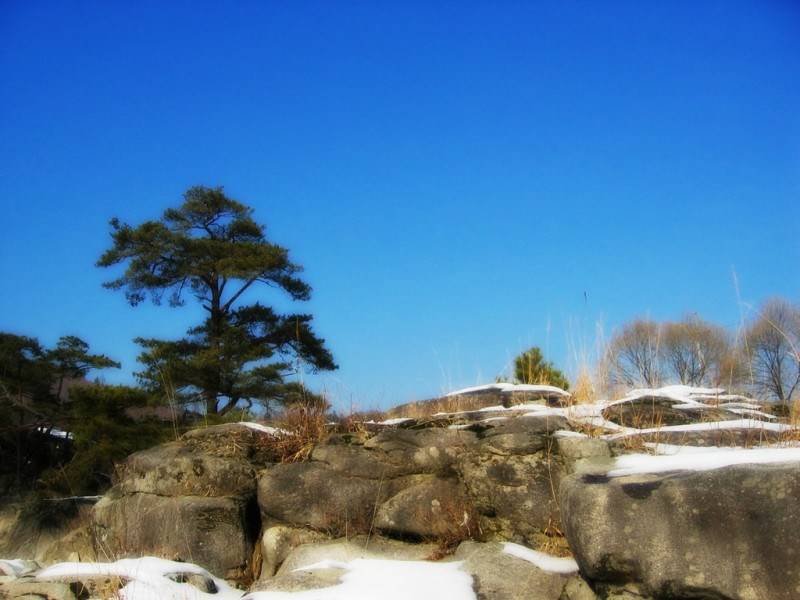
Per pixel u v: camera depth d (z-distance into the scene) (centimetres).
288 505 756
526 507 659
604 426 743
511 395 930
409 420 861
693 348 1242
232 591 698
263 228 3253
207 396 2631
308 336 2944
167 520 762
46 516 2083
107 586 622
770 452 521
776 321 1054
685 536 478
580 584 545
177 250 2972
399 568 593
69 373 2842
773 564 446
